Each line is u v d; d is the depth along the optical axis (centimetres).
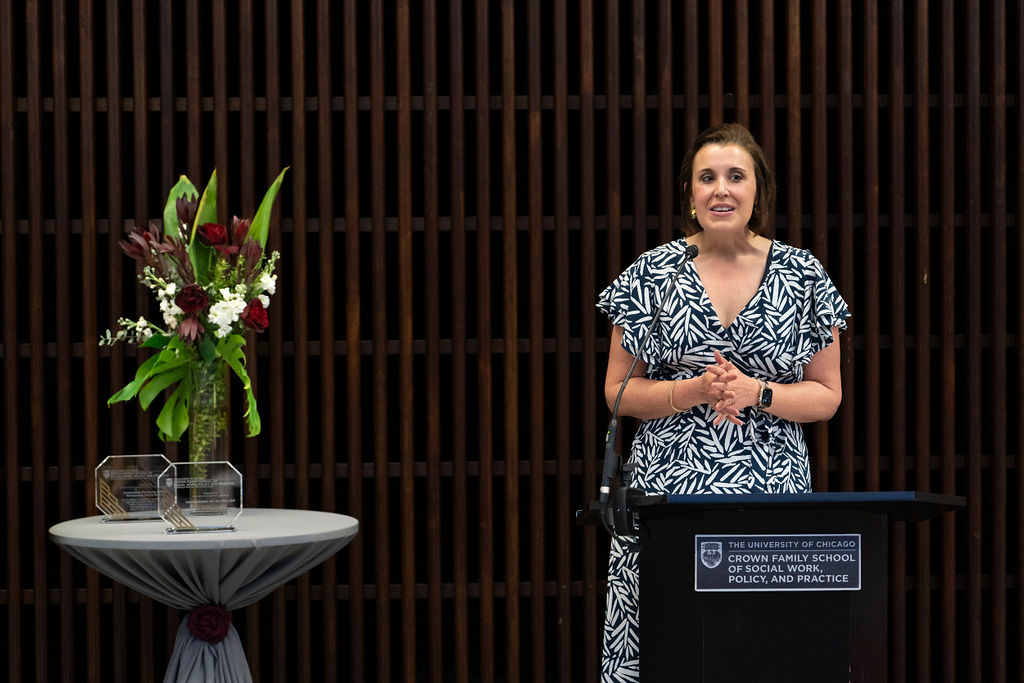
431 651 461
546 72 498
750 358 295
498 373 502
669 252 307
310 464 463
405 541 461
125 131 474
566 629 461
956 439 488
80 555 322
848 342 464
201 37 478
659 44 459
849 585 235
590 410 461
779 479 292
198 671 326
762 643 236
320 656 509
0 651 472
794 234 463
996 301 464
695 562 237
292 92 459
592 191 461
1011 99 474
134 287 464
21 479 460
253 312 360
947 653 468
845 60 463
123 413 453
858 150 477
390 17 498
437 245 459
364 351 463
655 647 241
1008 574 475
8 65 450
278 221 455
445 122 498
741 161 292
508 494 459
